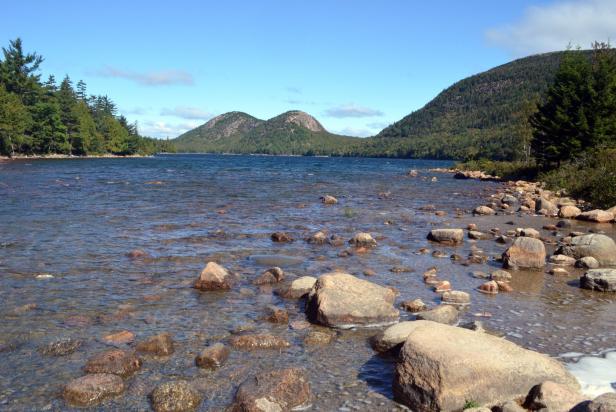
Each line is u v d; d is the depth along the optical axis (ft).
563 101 155.74
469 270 40.60
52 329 25.20
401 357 19.74
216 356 21.71
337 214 73.87
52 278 34.53
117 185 113.29
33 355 22.12
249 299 31.32
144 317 27.35
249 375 20.62
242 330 25.75
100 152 412.57
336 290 28.27
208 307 29.45
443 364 18.33
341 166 322.96
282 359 22.39
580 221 73.31
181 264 39.81
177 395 18.21
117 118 522.06
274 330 26.02
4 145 293.64
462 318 28.30
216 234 53.06
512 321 27.99
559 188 122.62
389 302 29.45
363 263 42.09
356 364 22.18
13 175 138.31
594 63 168.76
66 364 21.29
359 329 26.55
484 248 50.44
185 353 22.67
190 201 84.23
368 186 136.26
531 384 18.92
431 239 53.98
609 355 23.24
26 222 56.80
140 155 504.43
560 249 46.34
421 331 21.03
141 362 21.48
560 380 19.24
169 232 53.52
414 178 185.26
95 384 18.81
